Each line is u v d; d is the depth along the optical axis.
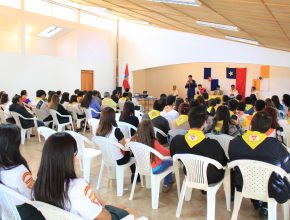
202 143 2.89
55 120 6.76
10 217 2.00
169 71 15.43
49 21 10.52
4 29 10.29
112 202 3.50
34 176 4.32
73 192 1.71
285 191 2.50
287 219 2.83
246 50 10.98
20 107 6.22
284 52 10.32
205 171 2.87
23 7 9.63
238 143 2.67
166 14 5.02
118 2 4.64
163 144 4.36
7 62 9.40
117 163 3.64
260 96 12.97
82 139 3.86
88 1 5.79
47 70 10.65
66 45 12.12
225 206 3.40
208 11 3.54
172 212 3.27
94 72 12.67
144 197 3.65
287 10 2.43
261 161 2.50
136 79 15.29
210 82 14.20
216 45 11.57
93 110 7.40
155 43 12.95
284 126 4.45
